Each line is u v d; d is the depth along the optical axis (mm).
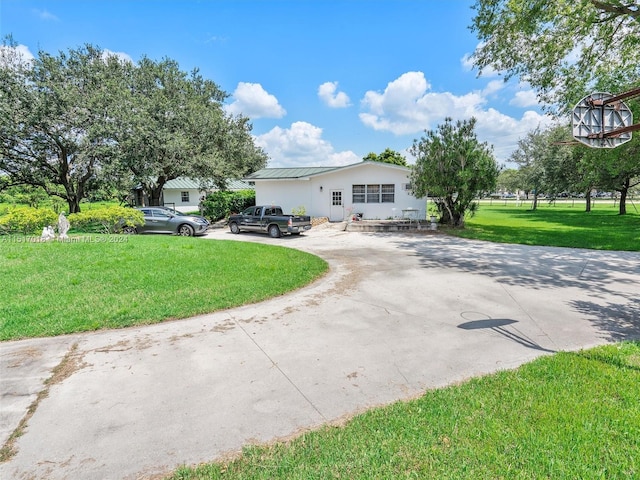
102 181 20234
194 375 3367
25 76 17047
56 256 8555
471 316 5078
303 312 5270
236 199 25984
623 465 2092
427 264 9039
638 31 10469
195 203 31844
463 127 16156
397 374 3375
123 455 2279
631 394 2861
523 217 25391
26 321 4625
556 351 3852
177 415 2723
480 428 2461
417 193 17719
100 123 18203
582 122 6418
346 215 21406
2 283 6184
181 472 2119
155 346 4039
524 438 2344
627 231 15727
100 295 5684
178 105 22328
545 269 8289
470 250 11281
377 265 8969
